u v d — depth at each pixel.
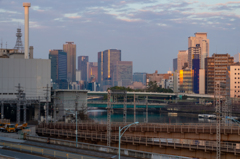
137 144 99.81
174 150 93.00
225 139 98.50
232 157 83.94
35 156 85.38
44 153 86.75
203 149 86.94
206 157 87.56
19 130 134.62
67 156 79.75
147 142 96.94
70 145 97.94
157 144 94.81
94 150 90.25
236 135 96.62
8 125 137.25
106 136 108.06
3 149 97.06
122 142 102.50
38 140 109.19
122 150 83.75
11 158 78.50
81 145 94.62
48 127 134.50
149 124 116.94
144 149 98.62
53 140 104.25
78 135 114.19
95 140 110.38
